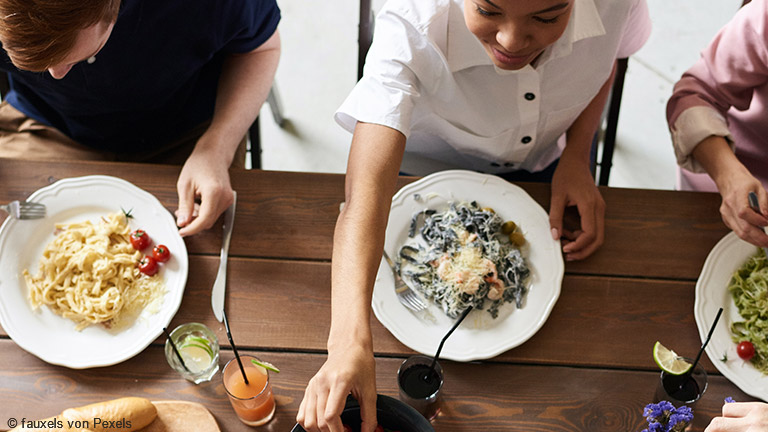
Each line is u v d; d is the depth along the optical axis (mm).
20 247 1347
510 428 1198
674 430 1065
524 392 1231
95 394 1218
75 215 1405
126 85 1533
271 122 2674
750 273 1319
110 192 1415
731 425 1044
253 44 1638
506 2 976
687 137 1478
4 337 1272
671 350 1275
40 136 1747
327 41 2863
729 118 1664
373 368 1080
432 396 1146
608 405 1220
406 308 1289
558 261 1337
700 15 2918
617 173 2605
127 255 1337
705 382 1158
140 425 1147
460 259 1295
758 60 1424
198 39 1502
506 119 1496
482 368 1253
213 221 1385
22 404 1204
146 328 1268
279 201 1445
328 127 2670
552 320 1308
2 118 1752
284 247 1387
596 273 1362
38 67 1042
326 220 1423
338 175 1483
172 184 1464
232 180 1474
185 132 1790
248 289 1337
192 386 1227
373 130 1246
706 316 1280
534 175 1825
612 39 1362
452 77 1358
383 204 1219
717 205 1444
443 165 1754
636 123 2703
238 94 1622
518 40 1053
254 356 1268
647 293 1337
